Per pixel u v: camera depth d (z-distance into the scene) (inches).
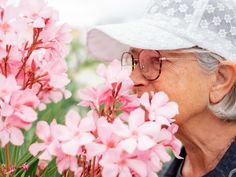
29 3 64.8
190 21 72.9
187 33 71.9
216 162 77.5
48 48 66.2
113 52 81.8
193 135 76.2
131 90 72.1
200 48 72.5
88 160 61.5
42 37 65.2
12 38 62.1
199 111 74.2
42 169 72.2
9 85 59.5
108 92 63.6
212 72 73.2
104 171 57.6
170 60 72.3
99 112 63.6
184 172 82.0
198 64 72.6
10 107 58.9
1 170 66.3
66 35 67.0
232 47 73.2
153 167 59.8
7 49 63.1
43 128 61.0
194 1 73.9
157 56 72.5
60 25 66.2
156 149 59.7
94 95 64.1
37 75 66.0
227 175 75.0
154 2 75.8
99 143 58.9
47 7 65.2
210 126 75.6
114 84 63.5
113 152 57.6
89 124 59.6
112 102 64.0
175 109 62.4
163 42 70.6
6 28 62.6
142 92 73.7
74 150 57.9
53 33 65.7
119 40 70.2
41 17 64.9
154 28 72.2
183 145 80.8
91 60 186.1
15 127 60.3
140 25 72.9
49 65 65.9
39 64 66.0
